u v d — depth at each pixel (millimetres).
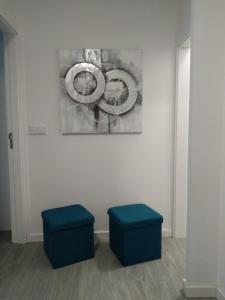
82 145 2926
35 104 2848
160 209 3057
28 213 2957
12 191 2885
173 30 2852
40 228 2988
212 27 1885
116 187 2994
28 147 2893
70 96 2834
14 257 2656
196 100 1936
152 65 2883
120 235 2516
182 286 2201
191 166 1987
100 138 2932
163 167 3010
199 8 1873
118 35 2832
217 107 1943
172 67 2896
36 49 2793
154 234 2555
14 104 2777
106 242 2984
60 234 2428
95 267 2475
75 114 2865
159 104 2932
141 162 2986
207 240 2041
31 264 2527
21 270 2436
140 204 2879
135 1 2812
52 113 2869
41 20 2770
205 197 2006
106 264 2523
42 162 2918
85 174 2959
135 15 2826
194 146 1969
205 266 2064
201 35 1892
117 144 2949
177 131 2928
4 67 3000
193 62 1916
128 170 2986
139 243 2508
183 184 2992
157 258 2602
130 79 2865
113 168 2973
